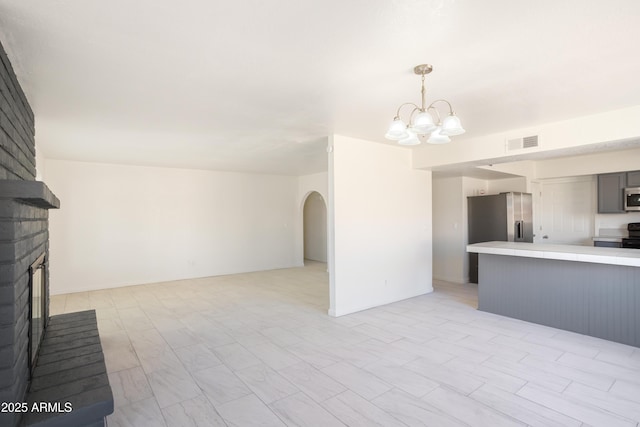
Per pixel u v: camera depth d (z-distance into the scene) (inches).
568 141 139.9
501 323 160.6
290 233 340.8
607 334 139.1
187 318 172.7
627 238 210.7
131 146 190.4
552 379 105.9
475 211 252.2
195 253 284.4
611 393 97.6
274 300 208.4
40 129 151.9
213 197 293.7
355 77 97.1
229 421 86.1
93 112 127.6
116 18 67.4
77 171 237.3
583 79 99.0
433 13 65.9
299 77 97.3
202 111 128.0
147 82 100.3
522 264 164.9
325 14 66.2
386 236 194.9
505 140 160.7
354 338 142.5
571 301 149.3
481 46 79.2
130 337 146.1
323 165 267.0
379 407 91.4
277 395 98.2
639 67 90.7
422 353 126.3
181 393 99.8
